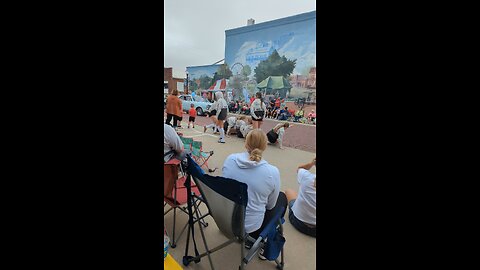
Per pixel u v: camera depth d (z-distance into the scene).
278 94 12.12
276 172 1.75
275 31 12.02
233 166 1.79
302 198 2.20
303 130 8.81
